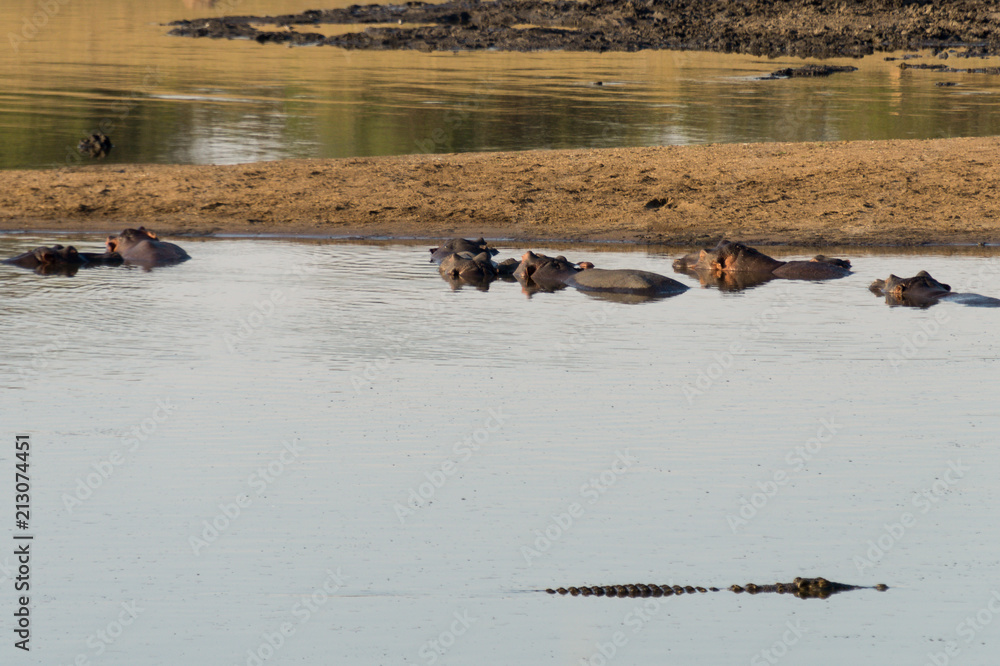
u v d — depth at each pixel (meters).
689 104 131.88
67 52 178.38
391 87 144.38
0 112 120.44
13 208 85.19
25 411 45.28
